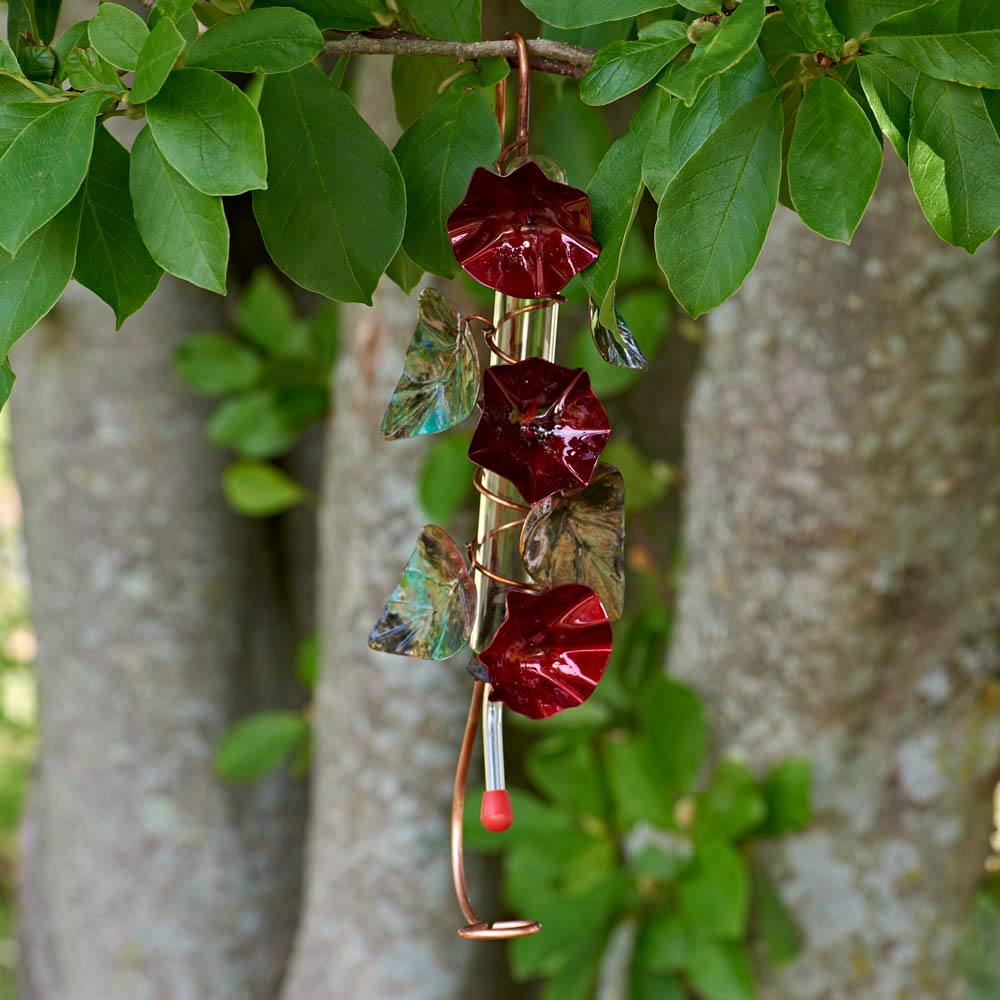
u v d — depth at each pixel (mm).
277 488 3994
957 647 2963
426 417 1693
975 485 2844
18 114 1649
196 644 4246
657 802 3074
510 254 1682
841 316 2746
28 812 4965
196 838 4320
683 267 1682
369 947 3666
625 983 3326
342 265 1729
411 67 1859
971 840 3102
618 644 3592
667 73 1696
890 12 1667
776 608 2975
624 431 3984
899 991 3090
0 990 6609
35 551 4242
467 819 3361
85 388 4047
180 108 1646
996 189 1679
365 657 3562
